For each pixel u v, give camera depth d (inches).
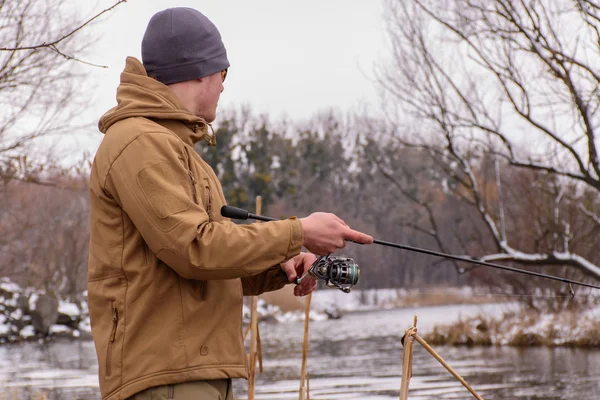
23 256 1076.5
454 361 534.6
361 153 2613.2
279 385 418.0
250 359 177.0
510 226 795.4
